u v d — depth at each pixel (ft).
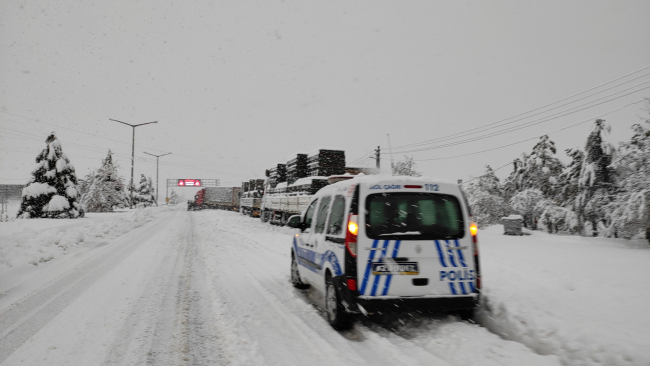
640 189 38.37
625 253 30.94
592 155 55.31
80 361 13.23
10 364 13.04
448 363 12.73
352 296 15.15
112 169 148.36
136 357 13.53
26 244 38.58
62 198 90.48
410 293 15.29
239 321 17.56
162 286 24.62
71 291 23.16
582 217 56.39
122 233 62.59
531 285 19.76
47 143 91.86
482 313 17.66
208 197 236.63
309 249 21.52
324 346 14.53
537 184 76.07
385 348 14.24
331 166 77.51
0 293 22.70
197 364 12.98
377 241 15.38
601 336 12.88
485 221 67.15
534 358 12.52
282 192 90.33
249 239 53.93
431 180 16.49
